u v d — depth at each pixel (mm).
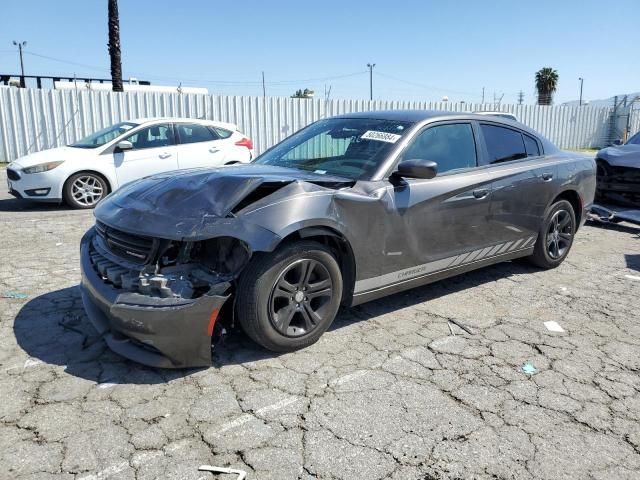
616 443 2635
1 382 3070
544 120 24734
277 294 3283
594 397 3055
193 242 3191
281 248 3256
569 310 4391
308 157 4371
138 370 3236
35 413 2777
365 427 2715
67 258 5605
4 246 6125
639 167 7355
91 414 2781
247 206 3242
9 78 22328
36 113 14867
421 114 4445
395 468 2414
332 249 3617
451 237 4234
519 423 2779
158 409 2840
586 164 5629
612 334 3934
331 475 2361
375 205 3664
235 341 3635
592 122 26406
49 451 2484
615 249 6457
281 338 3367
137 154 9266
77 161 8703
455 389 3102
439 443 2600
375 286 3824
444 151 4320
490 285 4984
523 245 5043
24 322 3887
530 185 4883
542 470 2424
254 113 17438
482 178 4430
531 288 4922
